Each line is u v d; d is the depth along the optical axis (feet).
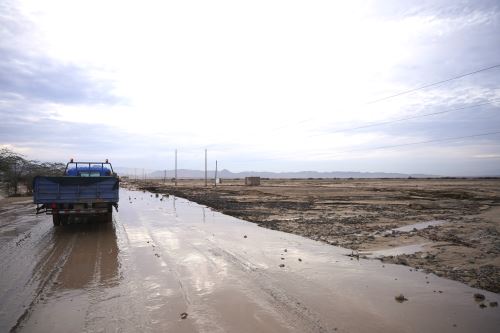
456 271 28.63
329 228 53.62
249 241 42.09
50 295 22.67
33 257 33.17
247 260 32.19
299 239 43.86
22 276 26.91
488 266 29.99
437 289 24.17
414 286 24.79
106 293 23.02
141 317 19.15
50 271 28.27
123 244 39.60
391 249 37.83
